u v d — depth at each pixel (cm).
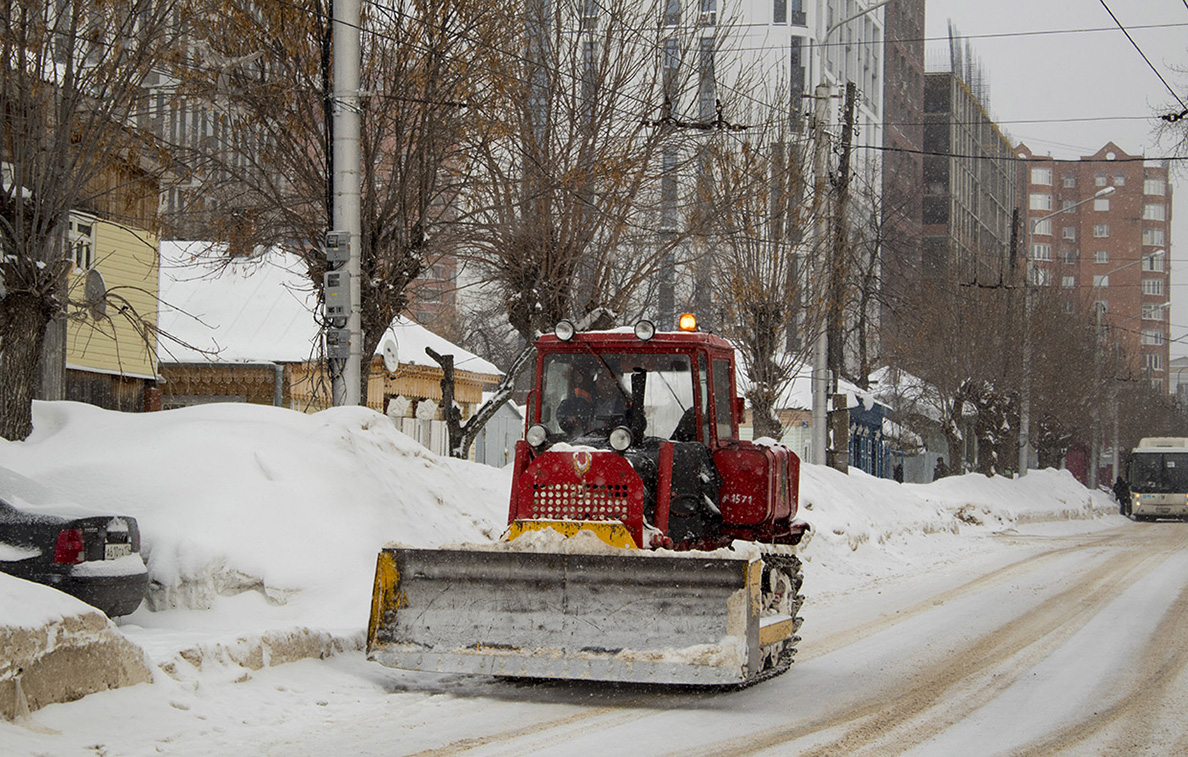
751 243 3541
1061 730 1091
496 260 2947
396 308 2517
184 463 1552
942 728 1095
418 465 1941
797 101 3716
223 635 1227
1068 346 7006
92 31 1778
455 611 1195
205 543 1453
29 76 1747
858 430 6819
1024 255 7000
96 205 2470
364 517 1591
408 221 2517
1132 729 1098
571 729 1055
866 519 3428
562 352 1388
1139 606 2145
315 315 2644
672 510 1307
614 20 2886
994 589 2489
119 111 1850
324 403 2769
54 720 957
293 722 1054
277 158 2472
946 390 6072
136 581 1286
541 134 2850
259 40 2364
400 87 2448
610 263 2947
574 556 1165
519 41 2748
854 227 6031
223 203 2547
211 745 956
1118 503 8769
